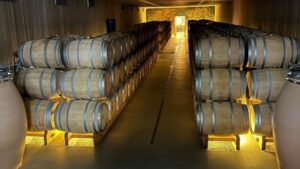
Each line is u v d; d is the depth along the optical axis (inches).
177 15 1202.6
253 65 179.3
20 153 135.2
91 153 174.1
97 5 512.1
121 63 245.3
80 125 177.8
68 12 364.5
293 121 109.1
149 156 168.9
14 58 229.3
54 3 319.0
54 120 180.5
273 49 174.6
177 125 215.9
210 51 183.0
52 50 188.5
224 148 176.7
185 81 369.1
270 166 154.5
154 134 199.9
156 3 796.0
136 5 933.8
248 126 167.2
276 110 121.0
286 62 175.5
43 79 183.3
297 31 257.9
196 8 1187.3
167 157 167.2
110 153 173.6
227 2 841.5
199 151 173.5
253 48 176.1
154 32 520.7
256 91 169.3
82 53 191.0
